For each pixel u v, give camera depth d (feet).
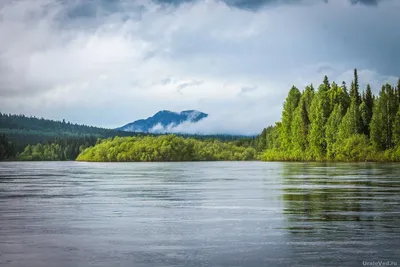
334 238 89.20
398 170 347.15
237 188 197.98
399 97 545.85
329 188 190.29
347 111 547.08
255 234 93.50
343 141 544.21
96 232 96.94
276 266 72.02
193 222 108.17
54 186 221.25
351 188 189.06
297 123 615.16
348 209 126.11
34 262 74.69
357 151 531.50
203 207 134.51
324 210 124.47
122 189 200.85
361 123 559.38
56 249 82.53
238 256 77.41
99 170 444.55
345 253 78.69
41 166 636.48
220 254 78.64
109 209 131.85
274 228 99.35
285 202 143.43
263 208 130.11
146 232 96.63
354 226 100.83
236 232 95.76
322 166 456.86
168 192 183.52
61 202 150.41
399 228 98.43
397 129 523.70
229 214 119.75
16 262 74.69
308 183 220.43
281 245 84.23
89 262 74.54
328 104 585.22
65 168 525.34
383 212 120.26
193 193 177.68
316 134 578.25
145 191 189.26
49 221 111.04
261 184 220.43
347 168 393.29
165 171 402.52
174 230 98.48
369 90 611.47
